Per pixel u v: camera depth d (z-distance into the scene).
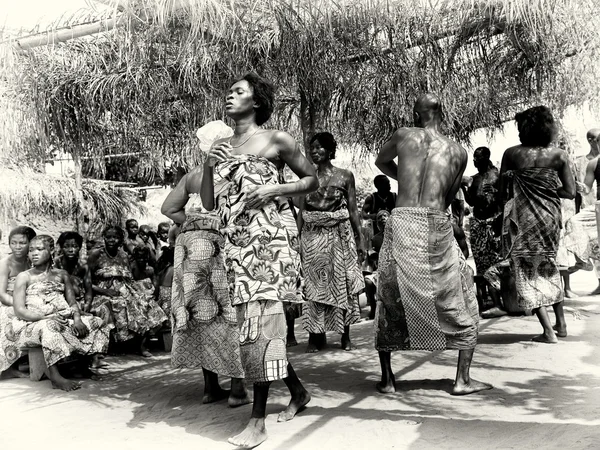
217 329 3.90
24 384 4.98
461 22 4.59
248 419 3.61
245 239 3.25
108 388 4.73
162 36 4.40
